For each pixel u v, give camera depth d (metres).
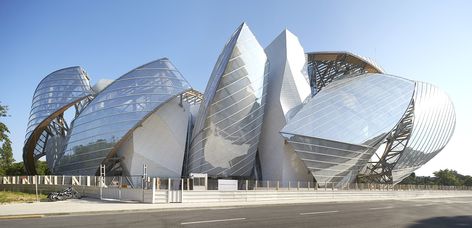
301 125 47.56
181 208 23.89
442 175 116.56
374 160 60.03
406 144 57.88
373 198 46.41
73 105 54.31
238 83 45.72
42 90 57.53
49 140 59.97
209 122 45.25
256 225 15.12
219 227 14.45
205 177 33.69
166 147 49.03
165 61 49.81
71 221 16.19
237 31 47.56
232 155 46.94
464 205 33.69
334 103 51.22
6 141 38.72
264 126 54.19
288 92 53.34
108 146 46.31
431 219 19.44
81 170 48.75
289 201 34.88
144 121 47.69
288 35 56.94
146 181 31.38
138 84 48.16
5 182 49.38
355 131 49.97
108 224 15.14
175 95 47.62
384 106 54.22
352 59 70.50
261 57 48.62
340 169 49.53
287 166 50.19
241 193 32.50
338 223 16.27
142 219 17.05
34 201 28.45
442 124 66.69
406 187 56.75
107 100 48.50
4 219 17.16
